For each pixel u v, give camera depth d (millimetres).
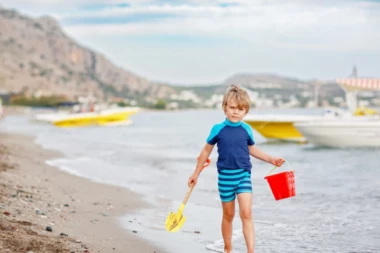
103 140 33938
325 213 9250
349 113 25812
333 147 23391
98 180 13734
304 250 6859
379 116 24375
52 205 9078
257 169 16109
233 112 5656
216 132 5730
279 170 15836
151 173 15438
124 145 29109
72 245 6293
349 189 11898
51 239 6367
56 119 51125
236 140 5652
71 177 14047
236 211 9133
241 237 7426
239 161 5645
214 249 6824
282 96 151625
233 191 5707
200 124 69750
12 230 6438
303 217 8930
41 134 40281
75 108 58219
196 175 5902
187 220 8680
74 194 10922
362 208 9641
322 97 67125
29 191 10336
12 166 15039
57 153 22672
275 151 24062
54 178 13445
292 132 28078
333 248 6941
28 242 5984
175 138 36594
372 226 8188
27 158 18906
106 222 8242
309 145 26156
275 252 6789
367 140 22641
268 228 8148
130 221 8469
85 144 29578
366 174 14617
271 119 27891
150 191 11906
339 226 8234
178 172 15531
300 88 155750
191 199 10773
